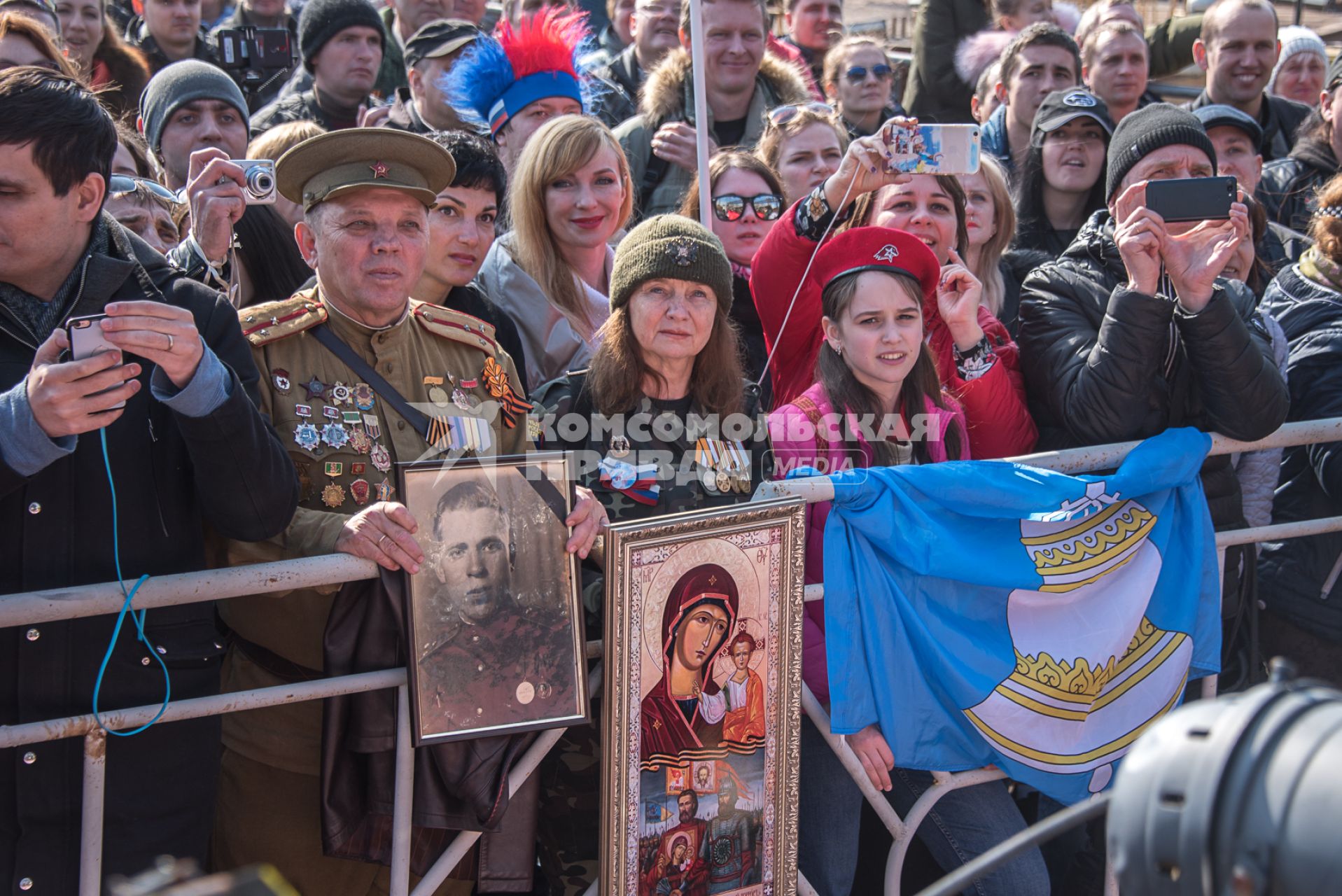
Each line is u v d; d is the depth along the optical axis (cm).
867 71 566
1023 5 668
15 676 202
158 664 212
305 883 253
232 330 220
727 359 279
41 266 202
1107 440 299
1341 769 97
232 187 267
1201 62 626
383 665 229
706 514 238
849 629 257
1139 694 279
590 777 269
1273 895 97
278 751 247
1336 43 782
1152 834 104
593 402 274
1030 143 452
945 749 265
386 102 560
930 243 357
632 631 234
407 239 251
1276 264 460
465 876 259
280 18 611
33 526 202
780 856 253
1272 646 350
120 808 210
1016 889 274
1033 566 269
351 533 222
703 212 347
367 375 251
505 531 231
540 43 409
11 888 203
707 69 491
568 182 355
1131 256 290
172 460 214
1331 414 344
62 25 501
